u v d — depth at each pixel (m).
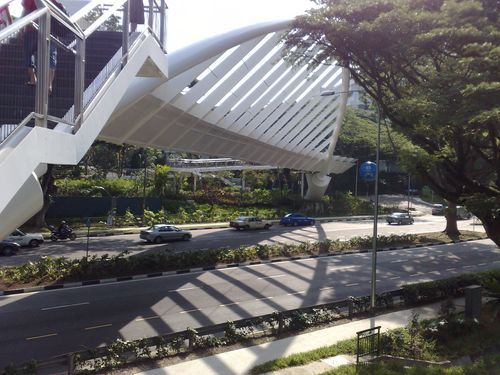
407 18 13.01
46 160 7.46
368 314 16.17
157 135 22.81
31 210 7.47
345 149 75.94
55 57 8.28
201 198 53.94
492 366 10.76
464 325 14.09
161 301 17.03
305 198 57.88
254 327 14.15
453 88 11.91
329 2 15.31
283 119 33.00
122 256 22.17
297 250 27.75
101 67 12.43
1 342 12.42
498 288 17.33
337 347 12.44
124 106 16.20
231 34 20.34
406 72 15.44
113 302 16.64
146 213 39.69
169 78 18.05
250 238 34.03
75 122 8.91
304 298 18.33
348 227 44.06
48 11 7.27
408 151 15.42
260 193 58.53
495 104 11.07
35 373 9.62
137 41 12.47
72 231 32.47
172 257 22.66
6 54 8.41
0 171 6.10
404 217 49.50
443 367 11.20
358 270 24.20
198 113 23.22
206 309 16.28
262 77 25.48
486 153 18.02
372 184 80.38
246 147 32.91
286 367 11.10
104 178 56.75
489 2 13.14
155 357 11.46
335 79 36.47
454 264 27.08
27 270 19.19
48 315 14.90
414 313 16.27
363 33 13.88
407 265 26.27
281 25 22.48
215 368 11.02
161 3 15.22
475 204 14.61
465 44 12.43
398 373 10.10
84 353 10.53
